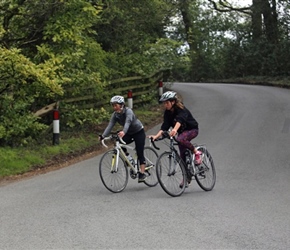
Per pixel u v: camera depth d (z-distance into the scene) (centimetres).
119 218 714
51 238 626
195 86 3212
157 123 1806
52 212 754
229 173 1038
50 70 1265
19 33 1470
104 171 893
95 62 1603
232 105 2102
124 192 905
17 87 1306
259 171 1048
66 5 1391
